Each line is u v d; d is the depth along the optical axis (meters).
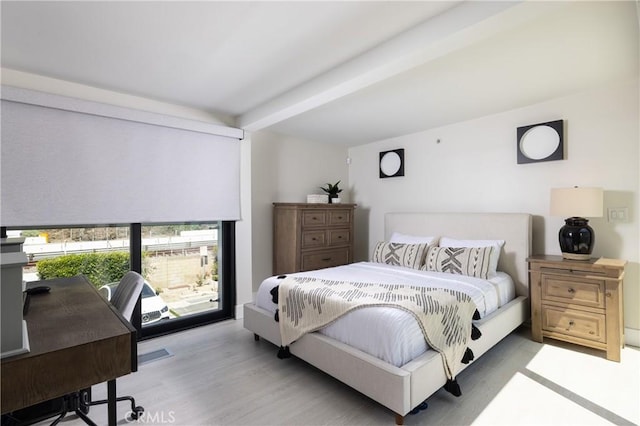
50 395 1.08
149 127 3.02
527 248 3.23
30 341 1.17
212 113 3.49
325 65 2.38
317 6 1.69
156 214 3.04
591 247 2.78
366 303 2.14
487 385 2.21
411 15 1.78
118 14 1.75
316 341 2.28
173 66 2.39
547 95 3.04
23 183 2.39
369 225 5.03
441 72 2.50
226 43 2.07
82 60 2.28
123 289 2.08
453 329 2.16
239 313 3.74
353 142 4.98
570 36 1.99
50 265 2.66
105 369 1.21
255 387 2.24
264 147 4.25
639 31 1.93
